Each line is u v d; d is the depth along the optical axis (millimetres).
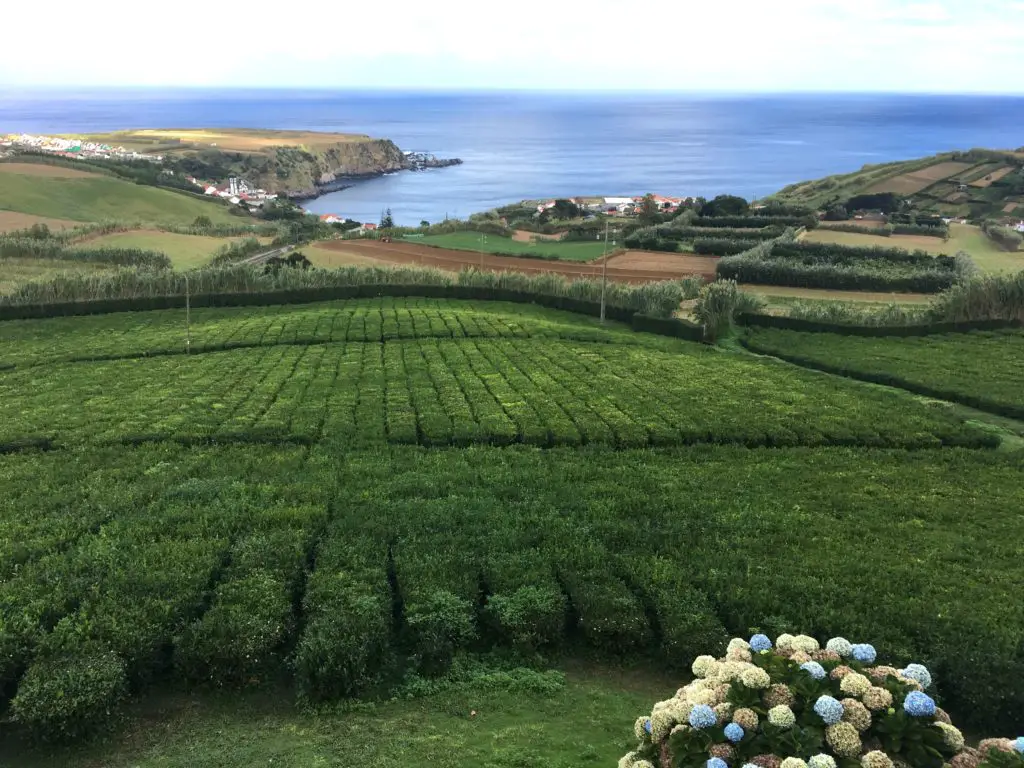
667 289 64312
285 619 16156
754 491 25359
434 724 13727
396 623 16906
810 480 26656
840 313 58406
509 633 16312
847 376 45344
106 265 83688
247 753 12844
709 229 114688
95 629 15297
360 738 13273
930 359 47188
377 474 26203
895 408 35656
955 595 18109
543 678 15273
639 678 15695
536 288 71688
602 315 63156
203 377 40844
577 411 34469
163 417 33062
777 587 17984
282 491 24047
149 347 48344
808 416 34094
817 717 9352
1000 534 22312
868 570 19281
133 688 14703
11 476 25703
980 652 14914
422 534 20766
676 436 31094
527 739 13117
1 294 60500
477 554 19625
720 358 47500
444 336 52875
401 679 15195
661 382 40312
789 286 83188
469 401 36344
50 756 12977
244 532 20969
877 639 15695
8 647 14492
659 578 18266
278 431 31266
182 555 18922
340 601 16844
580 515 22594
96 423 32094
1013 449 31969
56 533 20719
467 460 28344
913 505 24391
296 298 68375
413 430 31250
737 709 9570
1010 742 9328
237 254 97750
